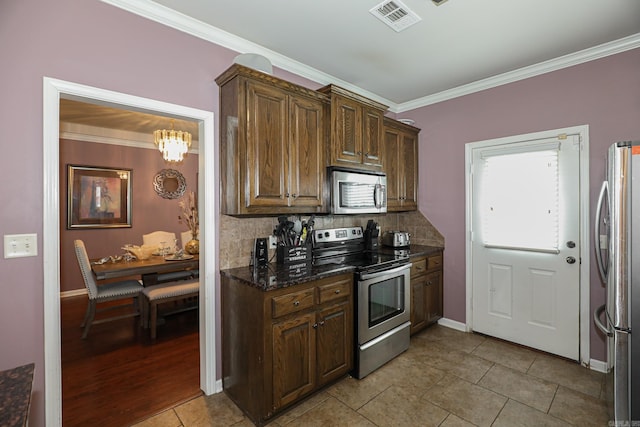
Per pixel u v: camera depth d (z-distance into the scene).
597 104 2.48
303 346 2.03
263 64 2.16
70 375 2.45
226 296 2.19
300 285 2.00
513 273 2.96
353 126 2.68
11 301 1.53
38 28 1.58
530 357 2.71
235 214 2.07
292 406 2.06
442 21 2.10
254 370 1.90
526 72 2.81
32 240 1.57
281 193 2.21
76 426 1.86
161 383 2.35
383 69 2.84
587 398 2.13
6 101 1.51
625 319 1.60
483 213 3.14
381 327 2.53
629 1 1.88
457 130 3.33
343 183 2.58
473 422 1.91
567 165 2.64
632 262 1.58
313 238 2.77
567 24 2.13
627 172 1.59
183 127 4.80
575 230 2.60
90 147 4.79
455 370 2.51
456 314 3.37
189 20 2.05
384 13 2.01
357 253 3.06
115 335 3.23
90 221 4.79
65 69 1.65
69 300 4.42
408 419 1.94
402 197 3.40
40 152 1.59
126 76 1.84
